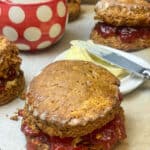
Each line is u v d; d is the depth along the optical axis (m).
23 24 0.31
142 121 0.25
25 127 0.23
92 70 0.24
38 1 0.32
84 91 0.22
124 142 0.24
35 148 0.22
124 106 0.27
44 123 0.21
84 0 0.45
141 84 0.29
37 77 0.24
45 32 0.32
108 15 0.33
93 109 0.21
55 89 0.23
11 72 0.27
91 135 0.22
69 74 0.23
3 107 0.27
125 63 0.29
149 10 0.33
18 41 0.32
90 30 0.38
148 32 0.34
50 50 0.34
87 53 0.30
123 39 0.34
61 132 0.21
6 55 0.27
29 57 0.33
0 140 0.24
